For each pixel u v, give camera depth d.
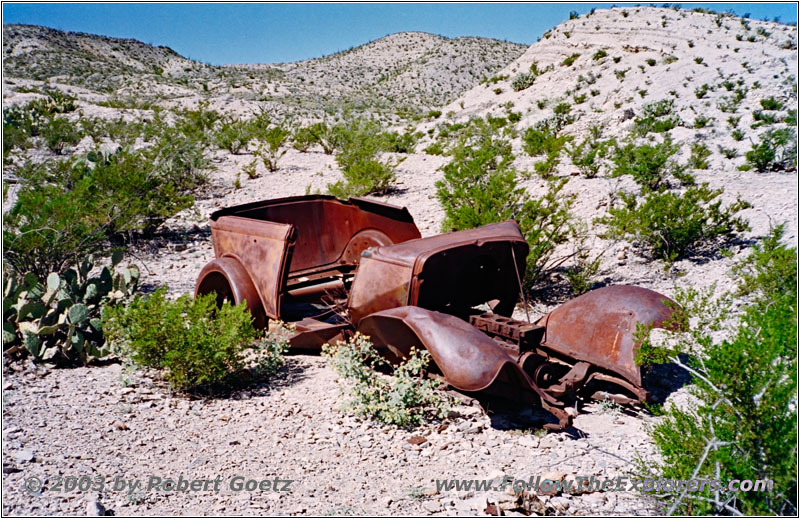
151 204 10.99
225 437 4.58
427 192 14.68
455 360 4.53
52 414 4.74
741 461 3.26
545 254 8.40
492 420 4.95
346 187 13.92
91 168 12.92
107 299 6.84
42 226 8.08
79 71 115.06
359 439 4.60
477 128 27.73
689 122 23.14
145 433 4.56
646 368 5.25
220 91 103.06
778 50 43.16
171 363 5.16
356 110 68.38
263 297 6.12
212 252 10.48
